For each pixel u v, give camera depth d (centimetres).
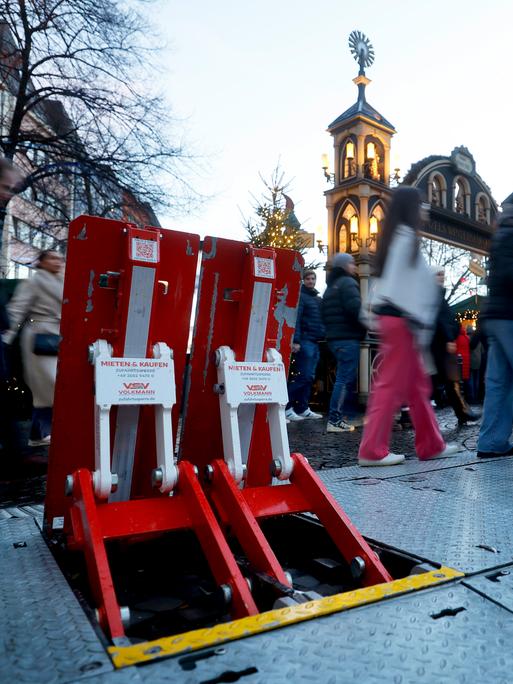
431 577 163
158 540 211
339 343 620
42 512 239
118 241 182
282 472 200
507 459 366
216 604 162
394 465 348
